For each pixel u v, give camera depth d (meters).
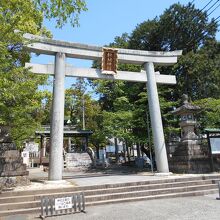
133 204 10.99
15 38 9.73
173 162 19.06
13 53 14.31
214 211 9.04
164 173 16.25
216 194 12.62
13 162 12.73
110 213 9.48
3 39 9.45
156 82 18.14
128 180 13.95
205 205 10.12
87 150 34.16
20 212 10.03
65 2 7.99
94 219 8.72
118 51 17.16
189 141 17.95
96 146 38.84
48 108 17.16
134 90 25.61
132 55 17.61
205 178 14.45
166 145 20.44
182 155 18.12
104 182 13.45
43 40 15.12
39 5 8.06
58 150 14.19
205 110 22.00
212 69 25.45
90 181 14.20
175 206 10.21
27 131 14.17
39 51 15.34
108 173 21.53
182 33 27.47
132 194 12.06
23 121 13.44
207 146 18.11
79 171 26.67
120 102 25.75
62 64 15.47
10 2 8.99
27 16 9.55
